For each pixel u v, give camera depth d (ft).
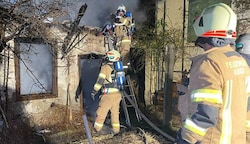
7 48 17.11
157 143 15.43
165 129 18.89
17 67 19.66
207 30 5.72
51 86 22.06
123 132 18.42
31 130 19.16
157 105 27.22
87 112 24.27
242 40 9.49
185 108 6.29
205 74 5.42
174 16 27.07
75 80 23.13
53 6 14.56
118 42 20.86
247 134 7.54
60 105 21.98
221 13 5.60
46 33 16.52
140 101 29.63
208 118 5.17
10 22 14.98
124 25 20.90
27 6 14.25
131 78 30.27
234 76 5.46
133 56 29.25
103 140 16.31
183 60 25.95
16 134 17.87
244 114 5.75
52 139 18.06
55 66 21.88
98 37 24.00
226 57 5.54
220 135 5.56
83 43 23.11
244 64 5.81
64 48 20.85
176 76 25.99
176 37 26.50
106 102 17.84
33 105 20.70
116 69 17.95
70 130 19.84
